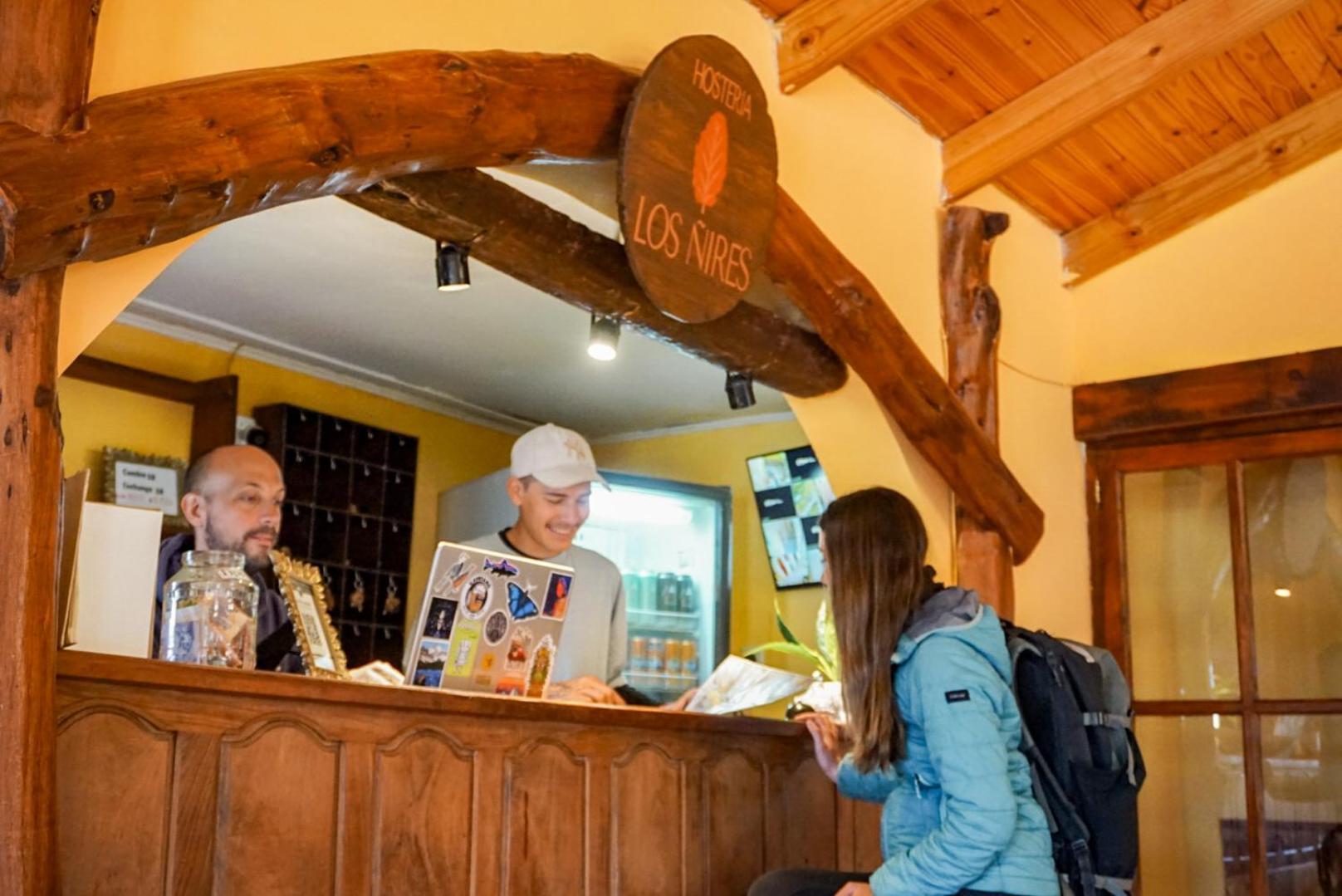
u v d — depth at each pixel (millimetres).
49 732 1738
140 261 2023
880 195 3770
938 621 2473
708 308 2900
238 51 2184
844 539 2574
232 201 1978
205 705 2057
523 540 3891
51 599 1763
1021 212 4398
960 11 3525
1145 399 4316
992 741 2330
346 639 5238
